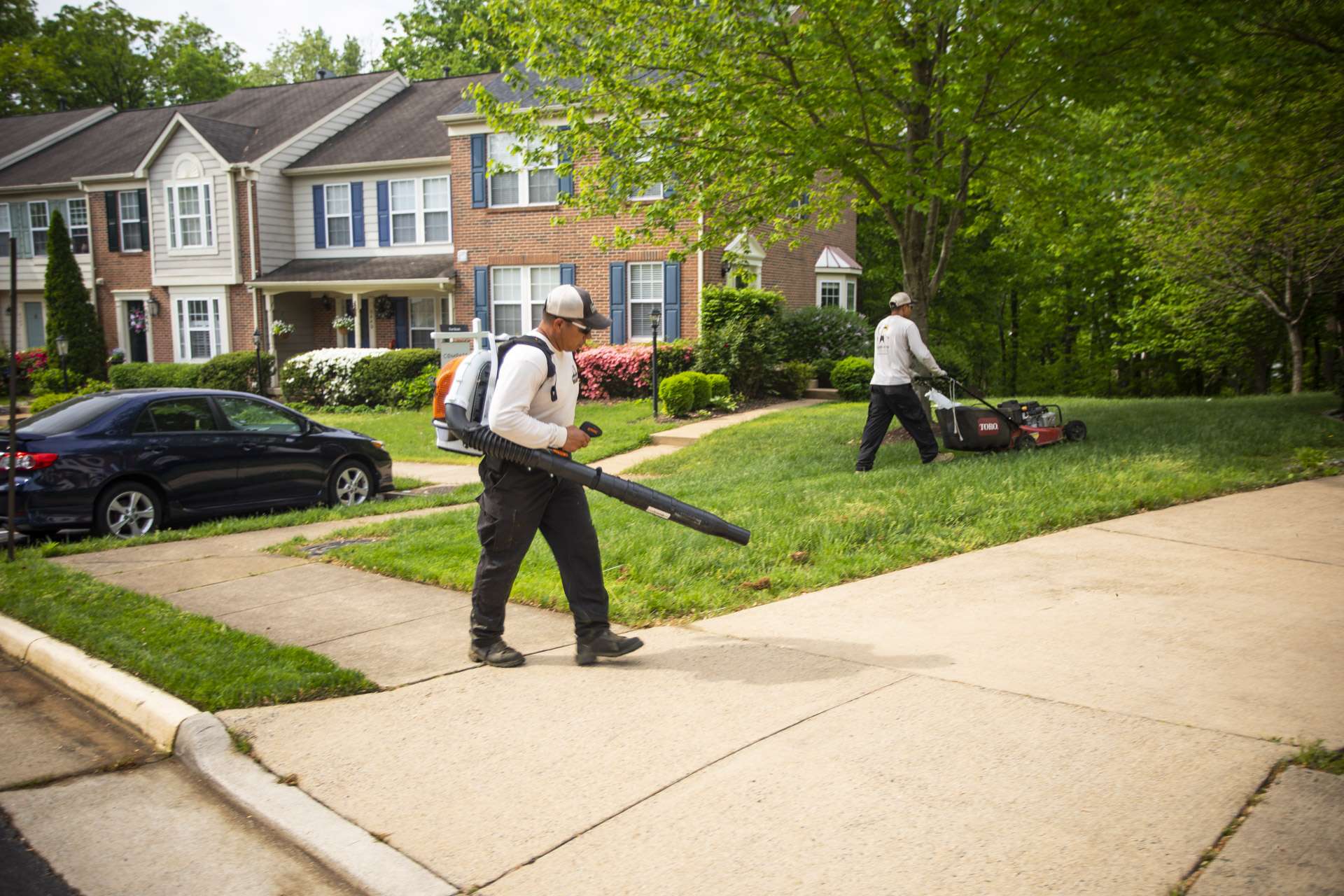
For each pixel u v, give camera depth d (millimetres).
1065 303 32906
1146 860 2752
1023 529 6629
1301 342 19844
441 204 25312
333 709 4191
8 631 5434
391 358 22781
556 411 4527
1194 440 9906
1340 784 3102
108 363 28438
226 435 10125
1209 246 19500
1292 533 6352
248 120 29297
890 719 3789
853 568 5949
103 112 34156
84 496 8922
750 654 4652
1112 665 4238
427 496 11695
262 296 26500
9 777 3803
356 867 2986
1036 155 11711
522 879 2877
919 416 9672
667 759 3580
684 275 21672
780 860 2871
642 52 11531
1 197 30922
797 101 10750
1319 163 12734
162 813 3490
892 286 32406
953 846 2885
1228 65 10461
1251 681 3986
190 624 5426
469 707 4160
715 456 12789
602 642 4625
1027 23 9625
